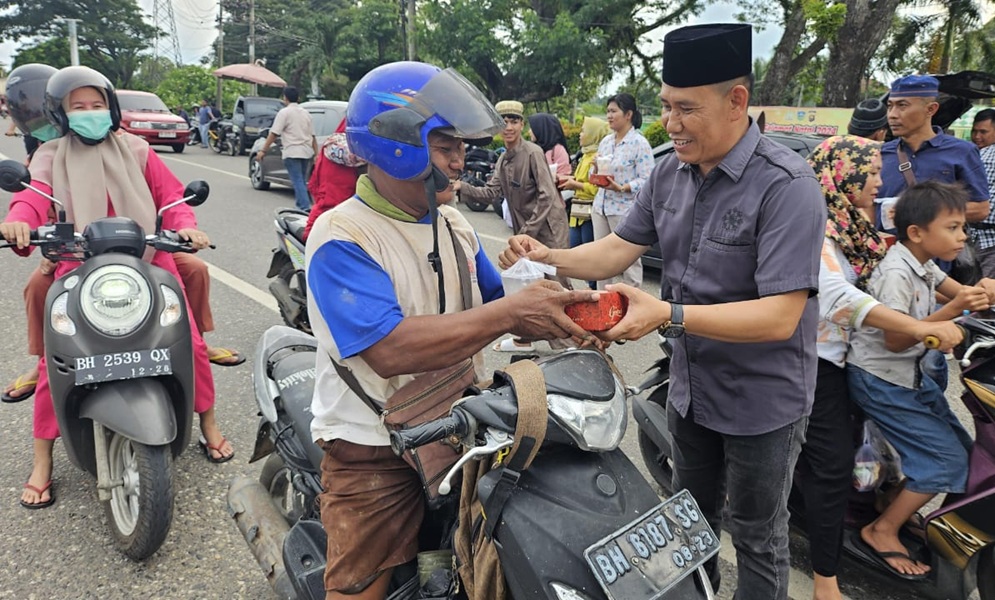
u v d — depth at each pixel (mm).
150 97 20656
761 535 2104
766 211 1797
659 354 5121
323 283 1525
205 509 3156
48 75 3031
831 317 2393
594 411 1451
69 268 3010
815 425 2484
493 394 1418
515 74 21438
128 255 2816
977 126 5312
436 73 1576
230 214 10000
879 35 16234
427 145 1514
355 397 1694
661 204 2119
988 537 2414
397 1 30000
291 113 9547
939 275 2838
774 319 1724
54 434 3125
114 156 3168
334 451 1745
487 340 1485
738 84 1771
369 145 1523
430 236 1665
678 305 1652
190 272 3668
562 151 7043
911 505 2623
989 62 20984
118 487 2826
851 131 4477
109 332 2619
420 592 1722
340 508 1763
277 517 2527
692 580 1468
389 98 1519
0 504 3121
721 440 2232
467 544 1557
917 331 2256
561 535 1367
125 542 2758
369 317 1471
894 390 2512
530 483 1443
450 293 1707
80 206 3057
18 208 2918
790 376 1960
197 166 16547
